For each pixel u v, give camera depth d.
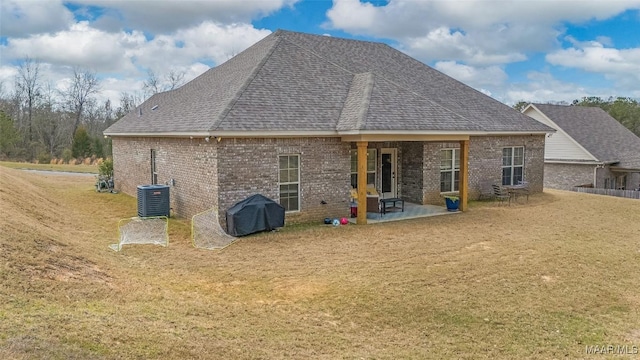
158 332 6.25
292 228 14.29
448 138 16.34
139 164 20.41
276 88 15.78
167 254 11.22
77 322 6.05
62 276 7.93
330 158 15.52
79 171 37.09
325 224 15.05
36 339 5.29
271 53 17.97
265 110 14.48
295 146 14.80
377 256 11.09
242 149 13.89
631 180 33.41
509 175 22.06
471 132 16.47
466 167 17.06
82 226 14.05
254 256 11.11
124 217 16.23
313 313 7.71
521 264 10.58
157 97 25.25
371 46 23.30
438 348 6.68
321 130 14.66
